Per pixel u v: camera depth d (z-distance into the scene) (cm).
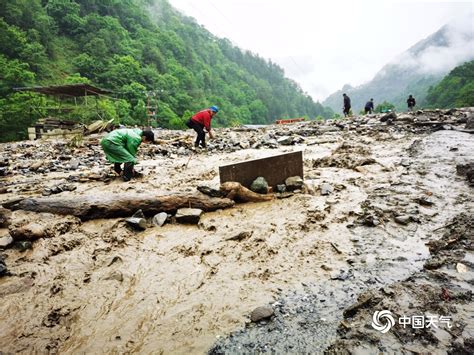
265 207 471
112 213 440
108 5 9850
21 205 457
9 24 6359
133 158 662
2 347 218
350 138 1067
